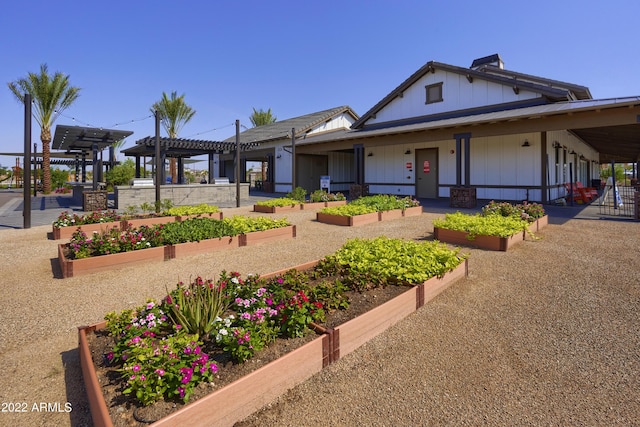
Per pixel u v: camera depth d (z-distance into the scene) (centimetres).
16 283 449
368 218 876
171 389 203
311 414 215
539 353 280
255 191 2361
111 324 266
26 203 845
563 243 622
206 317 268
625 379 246
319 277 408
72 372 260
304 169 2064
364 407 221
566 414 214
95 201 1207
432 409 219
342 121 2397
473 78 1447
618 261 506
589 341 296
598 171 2966
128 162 2803
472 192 1166
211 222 721
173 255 563
